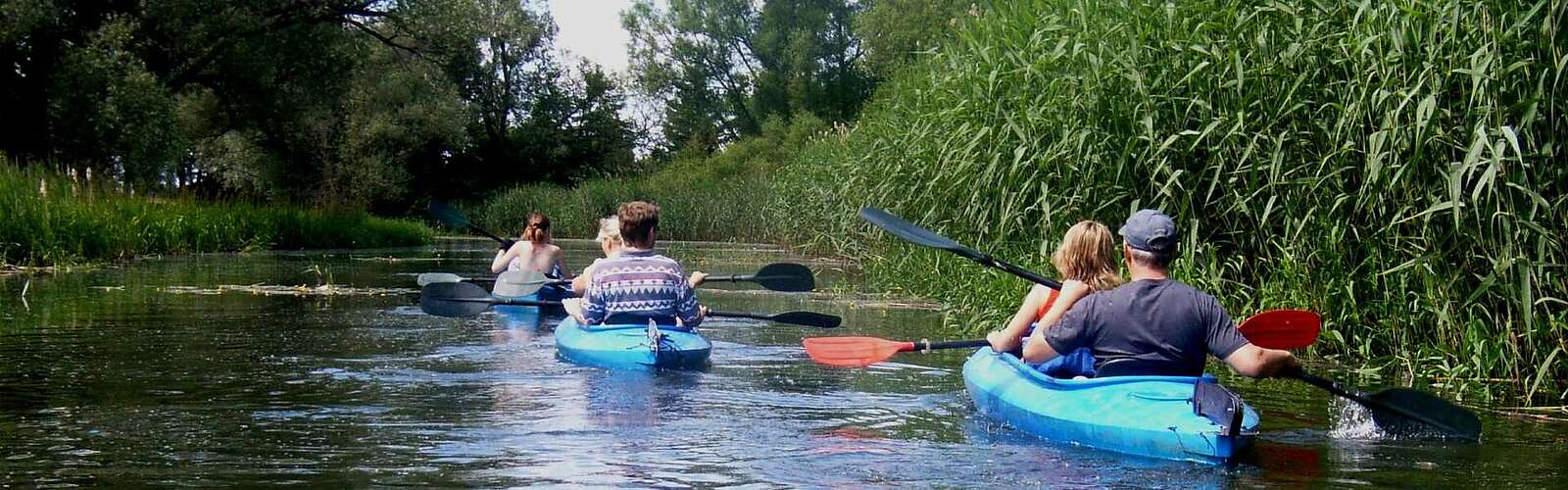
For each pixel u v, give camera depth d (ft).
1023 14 31.32
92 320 32.14
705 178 148.05
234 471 15.03
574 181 180.45
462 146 150.51
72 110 79.10
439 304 30.37
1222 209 26.73
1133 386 16.69
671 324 25.85
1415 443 17.40
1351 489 14.52
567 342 25.54
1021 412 18.13
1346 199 23.12
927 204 38.83
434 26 102.63
